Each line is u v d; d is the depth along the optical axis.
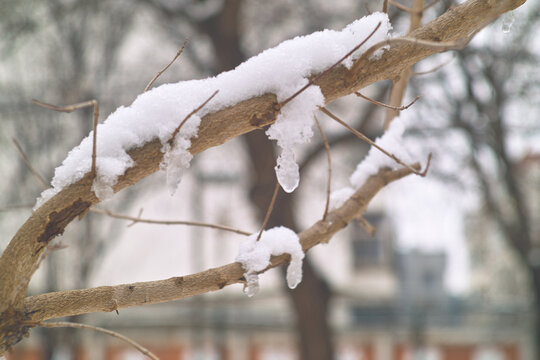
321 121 10.09
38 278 11.84
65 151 9.35
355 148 10.66
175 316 14.75
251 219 13.30
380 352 15.23
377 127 10.20
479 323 15.54
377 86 9.41
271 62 1.38
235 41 9.59
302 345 10.12
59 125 9.38
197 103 1.34
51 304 1.31
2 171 9.72
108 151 1.31
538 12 8.30
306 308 10.02
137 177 1.34
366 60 1.40
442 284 17.42
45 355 9.09
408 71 2.08
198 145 1.35
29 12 9.62
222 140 1.37
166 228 16.58
